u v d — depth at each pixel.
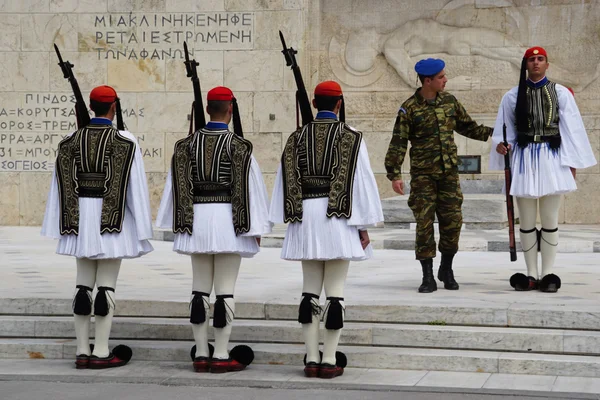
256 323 10.27
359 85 26.05
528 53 11.18
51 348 10.13
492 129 11.55
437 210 11.50
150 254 17.39
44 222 9.82
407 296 10.98
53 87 25.59
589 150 11.25
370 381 8.93
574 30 25.28
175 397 8.37
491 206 20.38
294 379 9.02
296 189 9.14
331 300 9.08
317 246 8.98
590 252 17.77
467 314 9.91
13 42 25.66
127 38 25.59
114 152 9.57
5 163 25.70
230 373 9.33
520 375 9.12
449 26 25.72
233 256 9.38
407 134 11.34
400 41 25.83
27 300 10.81
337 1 26.12
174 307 10.69
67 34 25.64
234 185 9.27
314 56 26.06
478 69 25.61
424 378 9.04
